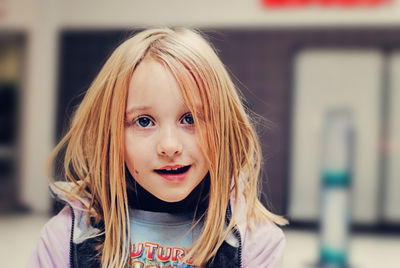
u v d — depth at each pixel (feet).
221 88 2.03
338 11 17.12
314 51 17.37
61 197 2.30
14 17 19.76
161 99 1.89
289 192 17.39
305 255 12.80
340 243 11.71
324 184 11.93
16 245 12.86
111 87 1.99
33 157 19.72
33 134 19.79
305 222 17.15
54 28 19.26
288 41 17.47
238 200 2.31
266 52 17.61
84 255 2.20
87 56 18.93
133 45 2.00
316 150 17.31
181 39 2.02
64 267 2.23
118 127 1.96
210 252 2.18
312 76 17.40
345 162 11.72
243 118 2.19
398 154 16.81
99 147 2.08
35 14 19.49
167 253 2.19
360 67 17.07
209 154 1.99
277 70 17.56
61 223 2.27
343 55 17.17
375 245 14.70
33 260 2.28
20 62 19.98
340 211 11.76
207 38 2.39
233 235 2.20
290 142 17.48
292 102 17.52
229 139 2.12
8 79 20.07
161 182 1.94
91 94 2.12
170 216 2.23
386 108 16.90
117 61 2.01
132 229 2.22
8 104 20.06
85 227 2.23
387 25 16.88
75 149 2.21
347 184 11.79
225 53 17.78
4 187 19.98
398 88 16.85
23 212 19.31
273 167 17.44
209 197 2.21
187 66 1.93
